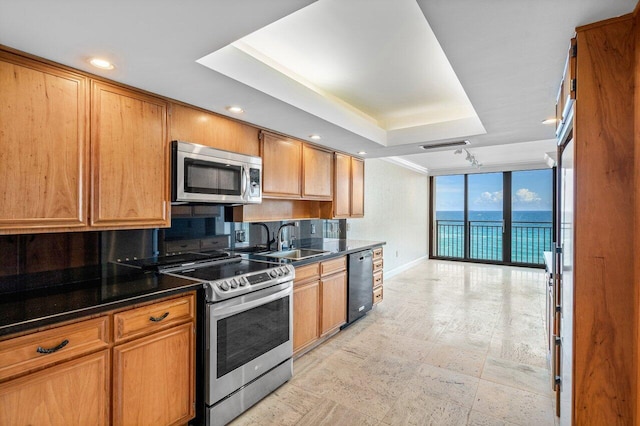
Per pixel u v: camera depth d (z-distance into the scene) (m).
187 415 1.84
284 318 2.41
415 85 2.66
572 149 1.35
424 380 2.46
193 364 1.87
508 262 7.18
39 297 1.58
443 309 4.15
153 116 2.00
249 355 2.12
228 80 1.83
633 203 1.20
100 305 1.47
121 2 1.14
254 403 2.15
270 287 2.27
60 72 1.61
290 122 2.65
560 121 1.75
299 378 2.49
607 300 1.24
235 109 2.32
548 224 6.91
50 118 1.57
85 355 1.44
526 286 5.32
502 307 4.23
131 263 2.16
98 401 1.48
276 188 2.93
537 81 1.86
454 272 6.46
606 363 1.25
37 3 1.13
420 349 2.99
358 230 5.08
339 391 2.32
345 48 2.07
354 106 3.15
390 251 6.13
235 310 2.00
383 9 1.66
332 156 3.74
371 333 3.37
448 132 3.22
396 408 2.12
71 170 1.64
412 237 7.18
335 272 3.28
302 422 1.99
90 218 1.71
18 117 1.47
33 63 1.52
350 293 3.51
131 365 1.59
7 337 1.23
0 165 1.42
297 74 2.44
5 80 1.43
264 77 2.01
